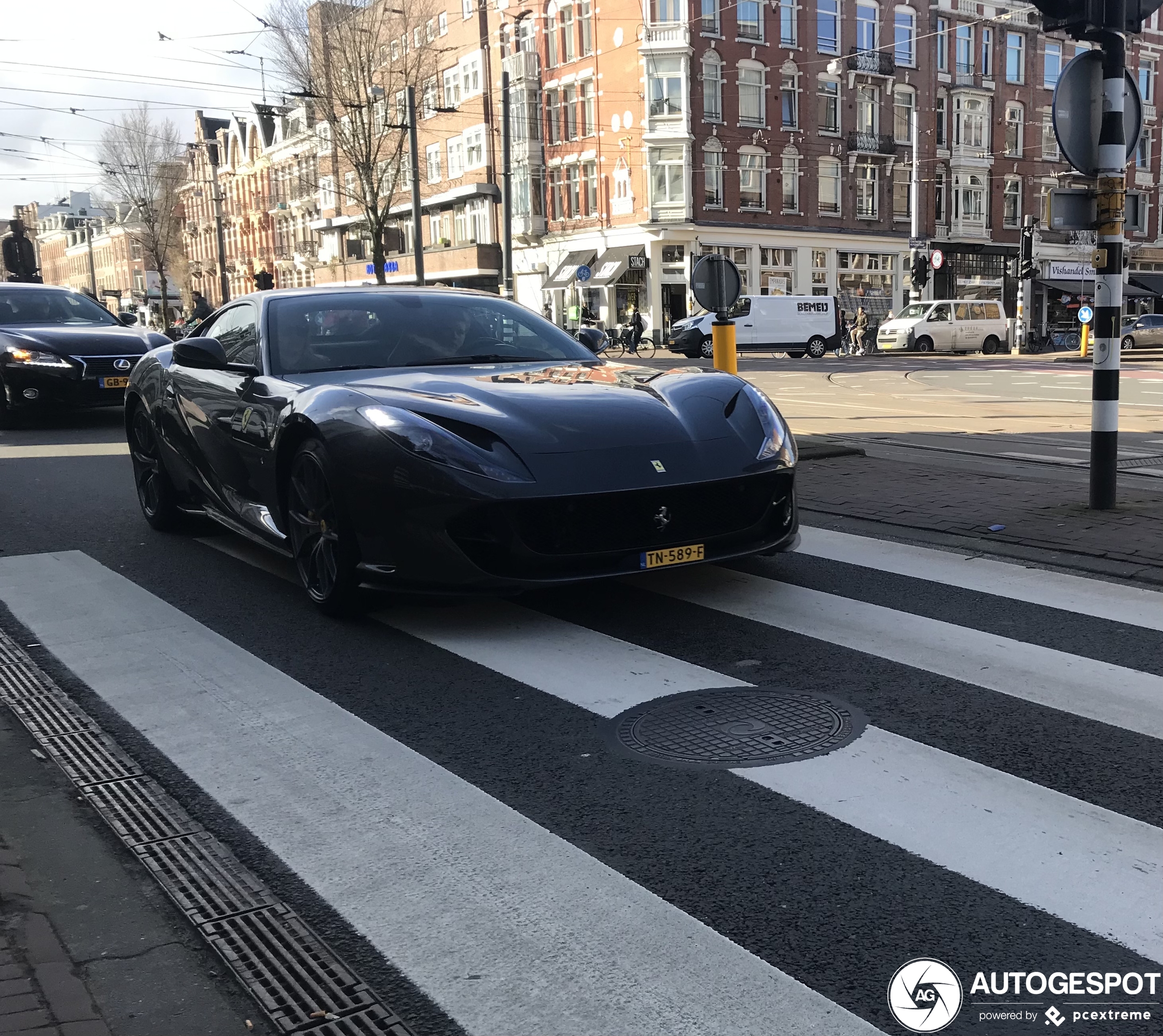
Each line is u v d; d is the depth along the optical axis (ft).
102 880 8.32
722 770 9.87
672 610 14.96
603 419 13.88
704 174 129.08
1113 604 14.84
